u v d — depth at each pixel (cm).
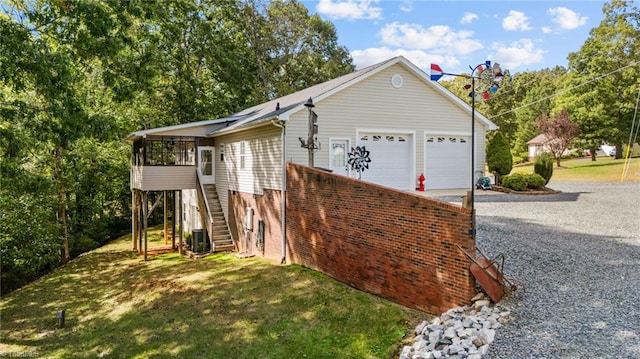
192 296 1137
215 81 3034
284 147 1312
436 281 783
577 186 2233
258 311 946
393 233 878
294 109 1299
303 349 759
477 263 714
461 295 736
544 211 1399
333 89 1372
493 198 1698
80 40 1298
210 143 1964
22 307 1311
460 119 1622
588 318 634
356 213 987
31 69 1157
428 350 620
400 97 1500
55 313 1223
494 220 1255
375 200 924
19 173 1455
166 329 957
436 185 1590
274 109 1612
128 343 927
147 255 1842
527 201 1623
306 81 3619
